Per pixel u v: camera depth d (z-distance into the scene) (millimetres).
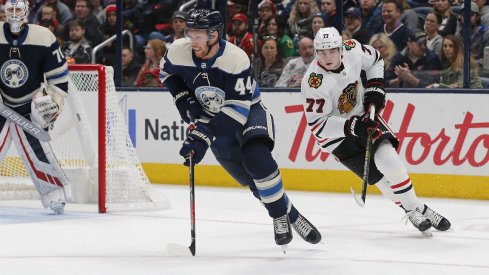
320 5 10695
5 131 7973
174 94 6035
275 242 6461
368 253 6215
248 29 11086
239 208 8758
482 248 6465
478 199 9469
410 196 6871
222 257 6020
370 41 10594
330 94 6629
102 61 12109
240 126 5727
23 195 8961
